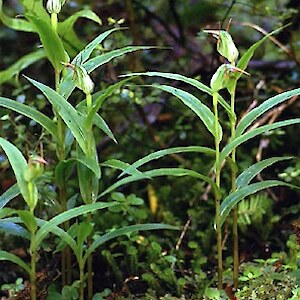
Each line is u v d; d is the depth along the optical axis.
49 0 1.14
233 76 1.11
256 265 1.28
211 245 1.43
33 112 1.16
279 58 1.75
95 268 1.35
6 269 1.37
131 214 1.37
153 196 1.57
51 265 1.29
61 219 1.08
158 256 1.32
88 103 1.12
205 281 1.26
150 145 1.66
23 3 1.31
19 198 1.44
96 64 1.16
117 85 1.10
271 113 1.54
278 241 1.42
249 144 1.67
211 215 1.49
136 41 1.67
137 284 1.30
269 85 1.65
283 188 1.54
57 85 1.17
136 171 1.11
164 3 1.91
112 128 1.73
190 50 1.77
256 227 1.43
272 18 1.65
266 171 1.62
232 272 1.27
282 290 1.15
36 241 1.09
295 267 1.19
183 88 1.68
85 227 1.12
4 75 1.50
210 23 1.87
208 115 1.12
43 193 1.23
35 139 1.44
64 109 1.12
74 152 1.48
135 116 1.73
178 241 1.40
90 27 1.74
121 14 1.78
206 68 1.74
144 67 1.78
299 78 1.63
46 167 1.43
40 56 1.52
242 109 1.67
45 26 1.12
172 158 1.66
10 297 1.22
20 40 1.93
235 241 1.18
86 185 1.16
